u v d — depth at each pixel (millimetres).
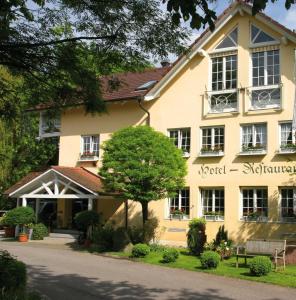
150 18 8297
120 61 8867
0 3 7277
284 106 21250
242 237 21406
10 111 8961
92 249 21203
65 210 28172
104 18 8258
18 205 27859
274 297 12320
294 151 20672
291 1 5758
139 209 24422
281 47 21609
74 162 27219
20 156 33875
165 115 24312
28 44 7797
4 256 10812
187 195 23219
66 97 8742
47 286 13008
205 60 23484
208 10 6062
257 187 21531
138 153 20203
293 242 19281
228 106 22641
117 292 12523
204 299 11930
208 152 22672
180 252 20828
